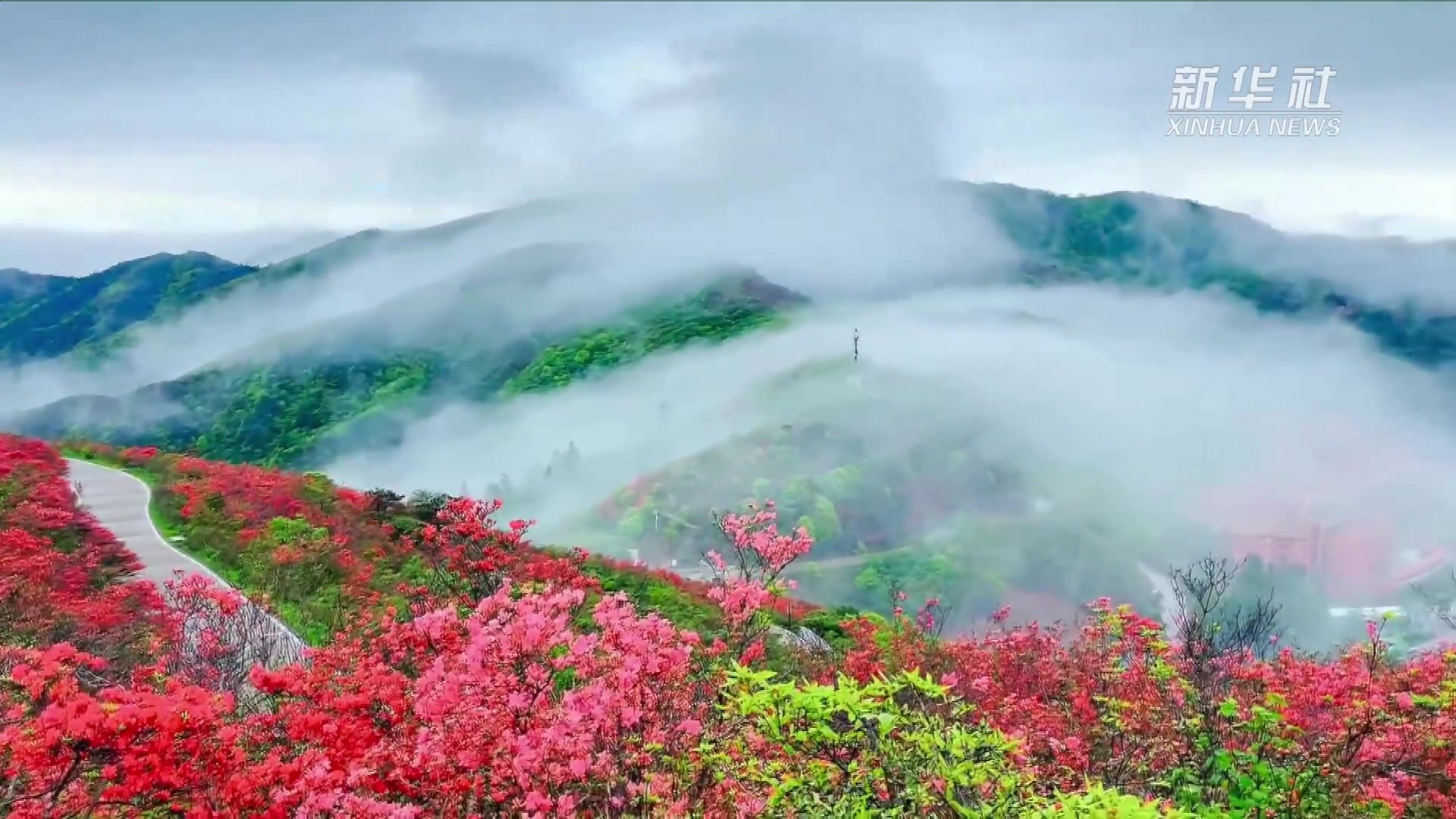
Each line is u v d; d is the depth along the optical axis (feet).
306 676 32.60
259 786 24.64
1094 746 31.68
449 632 29.53
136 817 23.36
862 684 41.88
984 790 19.48
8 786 23.45
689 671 26.66
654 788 21.77
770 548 33.19
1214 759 25.12
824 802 19.80
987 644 51.60
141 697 25.77
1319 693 30.50
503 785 23.79
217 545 82.99
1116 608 38.06
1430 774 27.71
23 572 57.41
